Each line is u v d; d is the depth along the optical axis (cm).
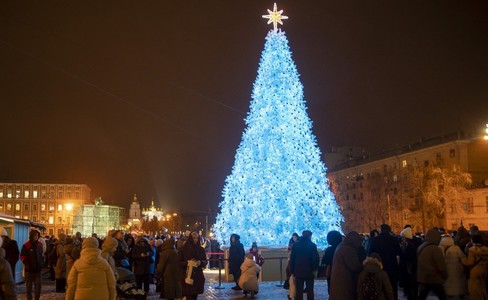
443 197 5469
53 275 2828
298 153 2359
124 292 1395
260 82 2455
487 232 2011
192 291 1512
